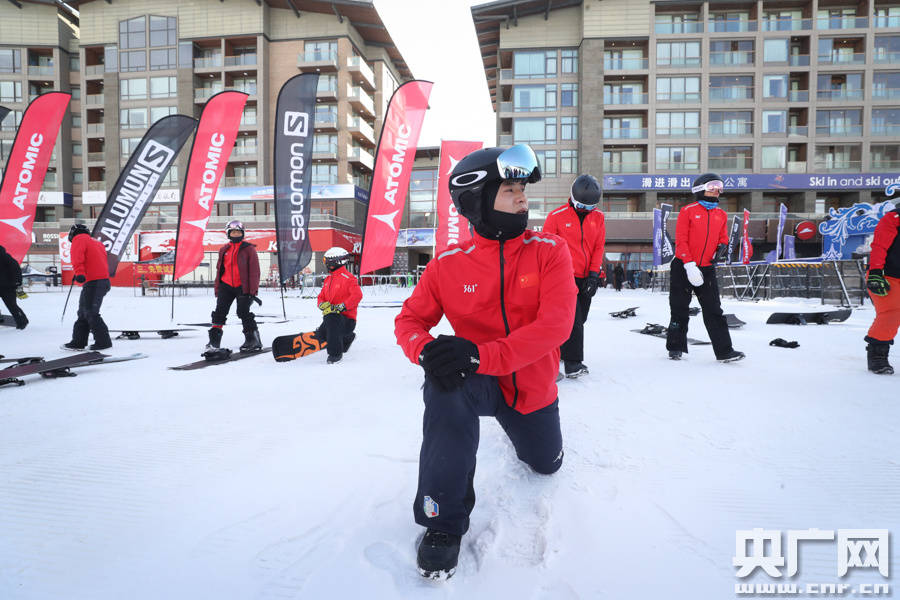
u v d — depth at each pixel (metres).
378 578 1.30
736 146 33.75
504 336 1.58
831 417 2.69
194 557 1.41
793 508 1.67
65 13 40.94
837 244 13.92
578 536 1.49
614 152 35.06
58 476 2.02
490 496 1.77
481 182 1.44
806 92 33.12
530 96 35.31
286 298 18.12
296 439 2.46
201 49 37.53
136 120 37.16
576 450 2.21
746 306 11.49
